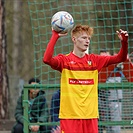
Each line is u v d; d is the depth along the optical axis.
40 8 52.62
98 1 48.88
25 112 23.70
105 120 24.48
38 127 24.58
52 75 42.97
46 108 25.27
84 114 18.47
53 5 53.53
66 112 18.50
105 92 24.34
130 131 24.72
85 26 18.66
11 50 82.88
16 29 81.88
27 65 84.31
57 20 18.12
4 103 39.31
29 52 82.38
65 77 18.55
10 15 68.56
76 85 18.55
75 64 18.64
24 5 69.44
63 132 18.48
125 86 23.55
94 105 18.67
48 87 23.50
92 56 18.91
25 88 23.62
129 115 24.59
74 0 53.91
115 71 25.34
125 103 24.56
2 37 39.94
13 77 44.62
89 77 18.67
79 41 18.58
